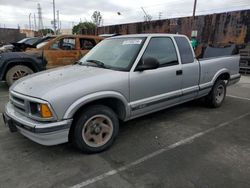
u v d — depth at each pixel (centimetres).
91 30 2478
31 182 282
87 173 300
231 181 285
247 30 1256
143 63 377
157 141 390
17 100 335
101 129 349
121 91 358
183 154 348
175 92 445
